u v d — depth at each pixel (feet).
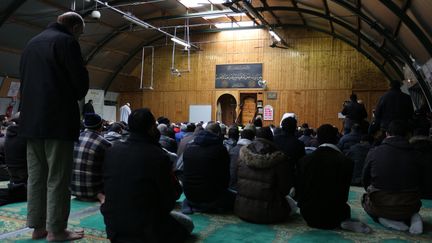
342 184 11.05
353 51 47.37
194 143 12.71
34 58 9.00
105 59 51.72
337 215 11.16
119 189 7.98
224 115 55.21
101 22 43.83
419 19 22.97
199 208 12.94
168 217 8.89
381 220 11.77
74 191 13.82
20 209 12.68
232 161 14.88
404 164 11.28
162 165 8.11
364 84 46.70
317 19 43.52
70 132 9.07
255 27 49.98
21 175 14.32
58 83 8.95
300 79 49.47
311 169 11.32
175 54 55.57
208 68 53.78
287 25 48.60
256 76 51.34
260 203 11.59
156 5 42.93
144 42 53.78
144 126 8.27
